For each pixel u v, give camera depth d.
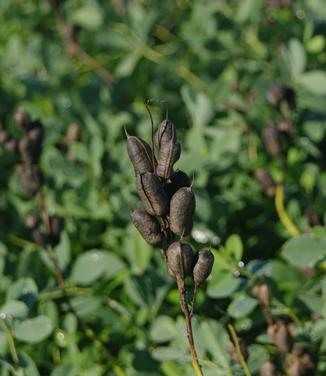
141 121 5.71
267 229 5.07
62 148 5.36
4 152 5.61
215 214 4.84
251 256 5.01
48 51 6.76
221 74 6.24
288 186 5.16
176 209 2.73
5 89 6.68
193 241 4.72
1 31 7.43
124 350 4.32
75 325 4.49
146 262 4.51
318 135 5.23
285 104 4.79
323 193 5.01
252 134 5.41
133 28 6.43
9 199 5.35
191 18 6.91
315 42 5.77
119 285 4.80
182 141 5.70
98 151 4.95
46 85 6.48
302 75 5.30
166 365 4.00
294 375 3.60
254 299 3.81
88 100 6.04
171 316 4.48
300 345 3.68
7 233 5.31
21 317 3.88
